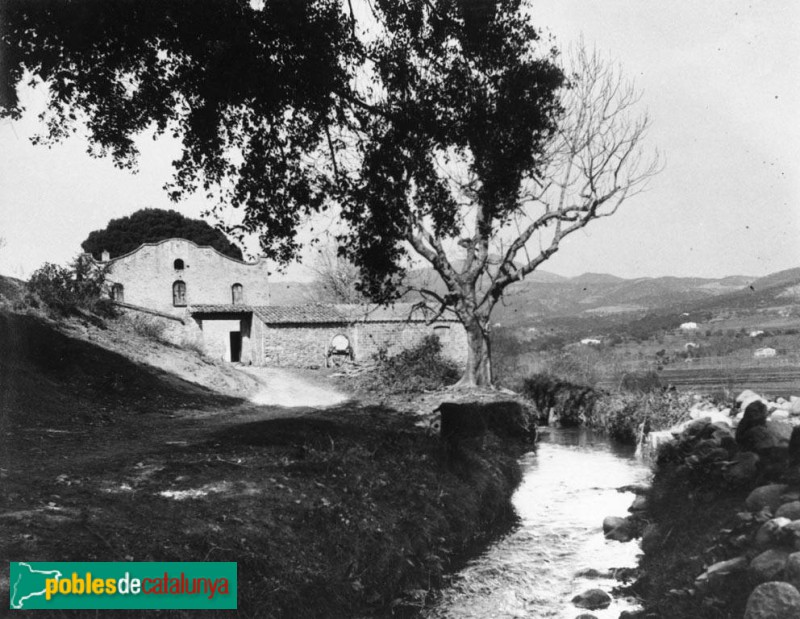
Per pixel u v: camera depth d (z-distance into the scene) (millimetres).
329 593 5957
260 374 29641
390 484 8859
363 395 24078
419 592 6898
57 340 17516
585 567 8094
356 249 12586
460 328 38094
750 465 7129
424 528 8086
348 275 48531
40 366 15555
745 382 16328
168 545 5297
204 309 38062
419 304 25797
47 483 6566
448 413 13328
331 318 36125
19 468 7352
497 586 7488
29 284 21344
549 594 7246
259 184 12188
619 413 19047
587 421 21281
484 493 10609
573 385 23375
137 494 6516
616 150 23547
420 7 11633
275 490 7332
